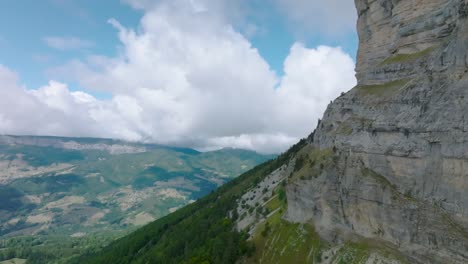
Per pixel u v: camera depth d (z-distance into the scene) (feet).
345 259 299.99
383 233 287.07
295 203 421.59
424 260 241.76
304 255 351.67
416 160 272.92
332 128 430.61
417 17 352.49
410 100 289.74
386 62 378.53
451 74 260.01
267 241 421.59
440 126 253.65
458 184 234.99
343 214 335.67
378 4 413.39
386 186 290.97
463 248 218.38
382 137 312.29
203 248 555.28
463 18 270.46
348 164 344.28
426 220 249.75
